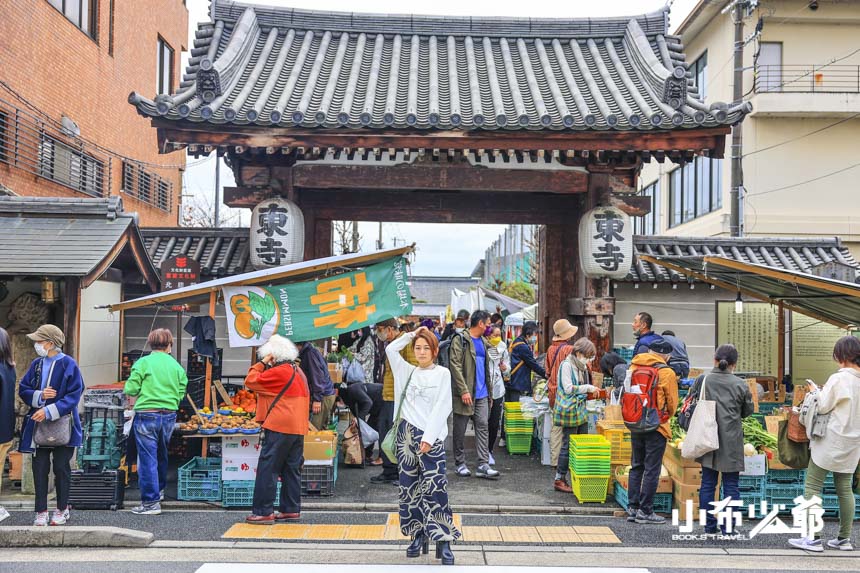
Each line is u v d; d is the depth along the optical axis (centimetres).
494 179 1075
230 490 759
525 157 1079
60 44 1430
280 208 1038
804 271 1256
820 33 2177
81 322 897
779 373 1142
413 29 1346
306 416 711
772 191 2142
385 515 736
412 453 578
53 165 1402
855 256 2147
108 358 997
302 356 808
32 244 874
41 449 671
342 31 1336
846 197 2152
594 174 1068
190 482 772
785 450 688
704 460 665
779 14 2155
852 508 636
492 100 1089
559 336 936
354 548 619
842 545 638
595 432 972
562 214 1203
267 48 1239
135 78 1883
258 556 594
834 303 1009
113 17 1709
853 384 630
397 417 591
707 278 1080
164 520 711
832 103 2077
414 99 1062
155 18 2044
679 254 1294
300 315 796
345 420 1275
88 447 791
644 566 577
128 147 1833
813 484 648
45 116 1317
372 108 1036
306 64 1227
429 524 562
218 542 635
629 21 1313
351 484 856
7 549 625
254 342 790
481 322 906
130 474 859
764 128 2150
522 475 920
